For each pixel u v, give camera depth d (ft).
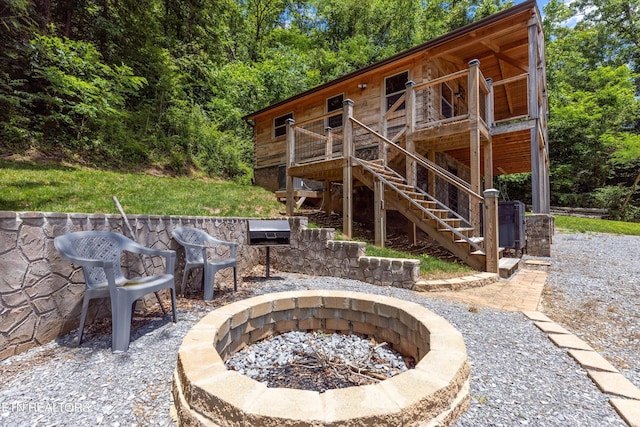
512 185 64.18
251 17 66.44
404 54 23.82
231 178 41.06
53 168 20.04
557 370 6.50
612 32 67.41
